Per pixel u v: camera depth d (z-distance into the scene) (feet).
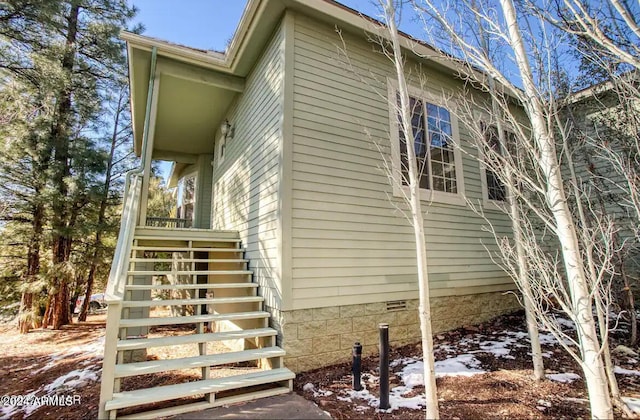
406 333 15.17
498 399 9.23
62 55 26.43
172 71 18.04
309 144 13.91
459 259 17.89
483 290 18.56
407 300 15.48
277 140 13.94
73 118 28.94
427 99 18.29
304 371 12.25
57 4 23.89
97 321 31.50
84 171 28.45
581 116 14.85
